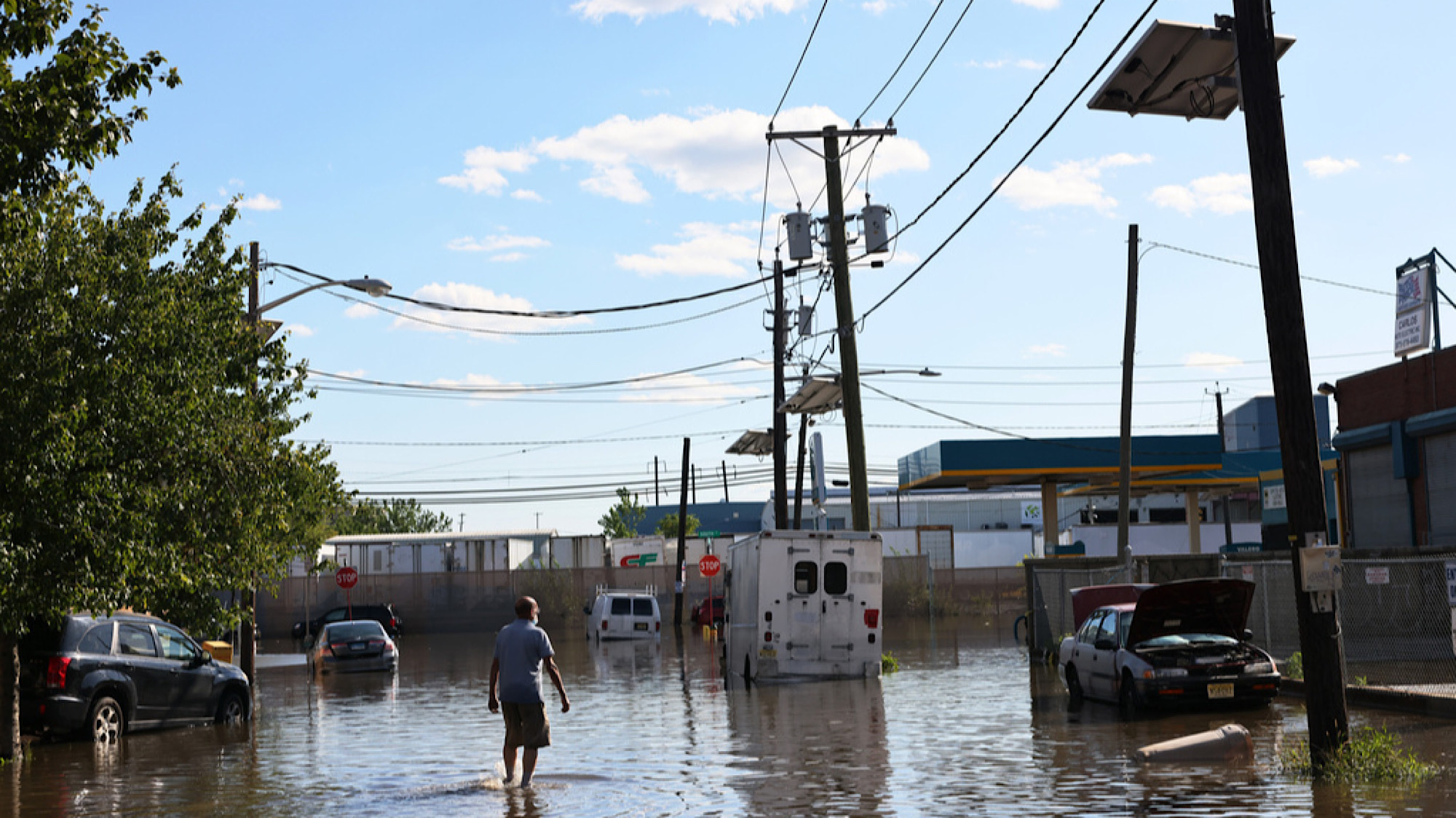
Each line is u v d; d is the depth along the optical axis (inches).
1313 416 487.2
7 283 569.9
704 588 2399.1
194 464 653.3
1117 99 578.9
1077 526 2474.2
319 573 2269.9
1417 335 1101.7
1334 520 1552.7
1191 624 716.0
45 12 441.4
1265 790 431.2
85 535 564.7
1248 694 677.9
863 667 974.4
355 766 574.9
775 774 512.1
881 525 3469.5
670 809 432.5
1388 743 481.1
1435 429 1032.2
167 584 629.9
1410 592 935.0
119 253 625.6
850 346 1053.8
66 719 669.9
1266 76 495.8
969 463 2132.1
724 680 1044.5
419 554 2443.4
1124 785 455.5
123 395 595.2
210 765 587.8
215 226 727.1
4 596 549.6
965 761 538.3
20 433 541.3
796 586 970.7
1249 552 981.2
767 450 2251.5
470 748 636.7
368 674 1277.1
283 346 743.1
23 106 438.6
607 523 4384.8
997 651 1327.5
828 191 1061.1
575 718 762.2
